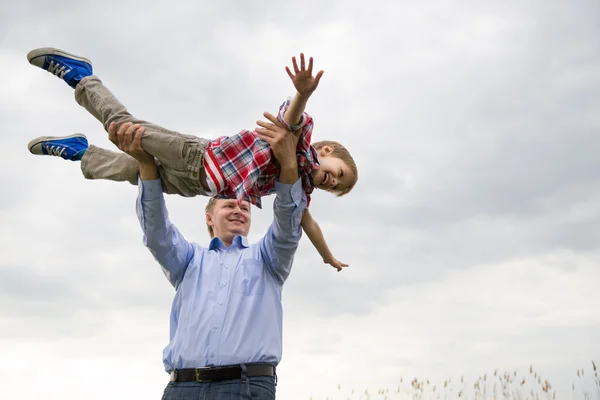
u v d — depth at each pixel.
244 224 4.89
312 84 3.45
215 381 3.90
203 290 4.23
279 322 4.28
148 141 3.65
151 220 4.04
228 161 3.69
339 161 4.01
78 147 3.95
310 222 4.27
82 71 3.73
